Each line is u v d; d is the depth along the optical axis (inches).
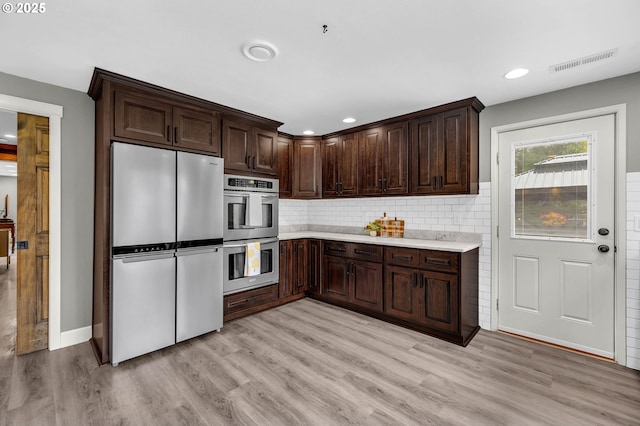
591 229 96.7
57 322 98.0
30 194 96.8
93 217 104.2
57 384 78.8
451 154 113.8
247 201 125.8
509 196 112.8
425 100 111.7
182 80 94.0
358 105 116.9
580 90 97.9
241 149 125.8
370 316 130.5
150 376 83.0
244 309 127.0
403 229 142.7
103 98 89.2
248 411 68.9
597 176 95.7
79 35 69.3
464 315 104.4
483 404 71.7
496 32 68.8
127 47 74.8
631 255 89.8
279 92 104.2
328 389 77.5
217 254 112.2
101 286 92.1
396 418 66.8
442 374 84.8
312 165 162.9
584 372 86.0
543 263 105.8
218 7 59.8
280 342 104.9
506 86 98.9
